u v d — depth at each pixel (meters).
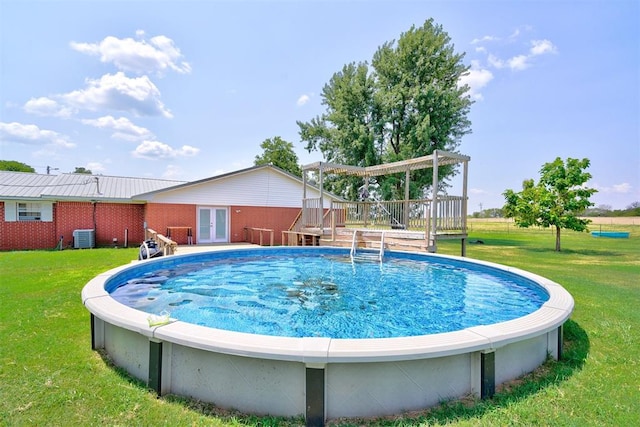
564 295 3.70
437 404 2.20
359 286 6.11
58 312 4.23
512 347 2.54
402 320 4.18
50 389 2.39
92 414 2.10
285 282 6.44
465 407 2.16
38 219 13.03
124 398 2.28
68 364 2.80
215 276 6.97
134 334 2.62
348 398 2.09
